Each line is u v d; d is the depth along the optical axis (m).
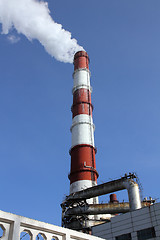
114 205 43.16
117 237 33.31
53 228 12.68
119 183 41.12
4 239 10.50
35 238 11.70
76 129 63.38
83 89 70.81
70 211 46.09
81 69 76.12
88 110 66.88
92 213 44.44
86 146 59.62
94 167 57.47
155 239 30.03
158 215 31.20
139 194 38.56
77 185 53.69
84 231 44.03
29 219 11.79
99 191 43.94
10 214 11.14
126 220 33.69
